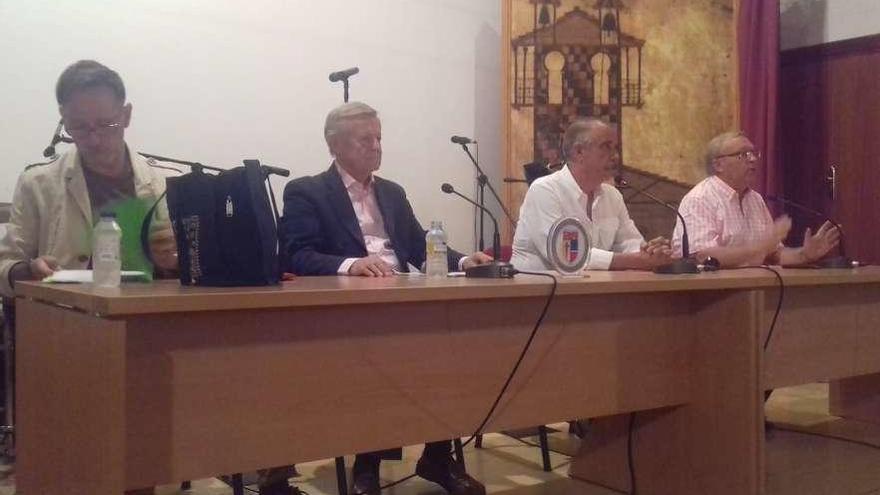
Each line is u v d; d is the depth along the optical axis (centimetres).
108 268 159
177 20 372
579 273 216
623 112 452
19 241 226
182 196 164
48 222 226
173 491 251
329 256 231
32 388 159
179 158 374
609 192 294
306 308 156
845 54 498
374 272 214
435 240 214
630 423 245
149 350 139
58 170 229
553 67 446
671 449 233
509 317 188
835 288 263
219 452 146
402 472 272
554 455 292
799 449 295
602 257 252
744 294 215
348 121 260
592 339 205
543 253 270
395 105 437
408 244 274
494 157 473
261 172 166
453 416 179
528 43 444
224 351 147
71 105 215
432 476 243
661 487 236
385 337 167
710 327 222
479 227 467
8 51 333
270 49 397
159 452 140
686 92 464
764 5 489
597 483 255
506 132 441
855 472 264
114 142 221
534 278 197
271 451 152
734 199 325
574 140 275
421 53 445
